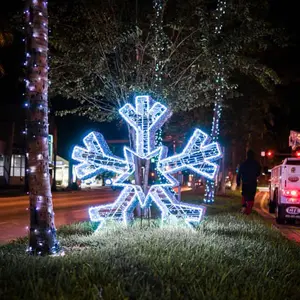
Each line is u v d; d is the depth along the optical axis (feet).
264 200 111.34
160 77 48.24
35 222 27.45
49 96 49.47
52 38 47.88
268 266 25.26
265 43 51.65
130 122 38.65
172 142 97.71
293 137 103.91
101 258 24.20
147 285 19.51
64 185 208.03
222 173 108.06
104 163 38.83
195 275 21.89
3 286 19.47
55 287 19.01
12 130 165.89
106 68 49.29
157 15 47.01
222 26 50.37
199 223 40.34
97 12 48.03
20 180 171.53
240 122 100.83
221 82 50.52
